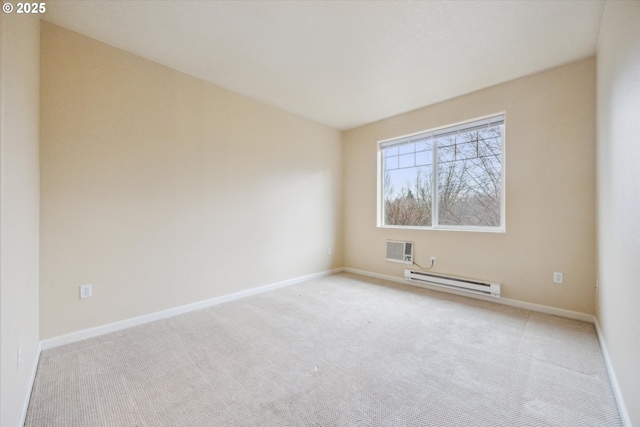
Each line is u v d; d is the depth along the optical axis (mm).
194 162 2938
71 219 2189
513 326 2498
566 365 1870
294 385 1673
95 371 1803
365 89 3225
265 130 3633
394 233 4137
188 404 1505
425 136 3828
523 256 2955
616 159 1653
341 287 3805
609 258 1889
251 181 3477
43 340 2062
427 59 2598
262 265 3596
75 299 2209
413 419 1395
